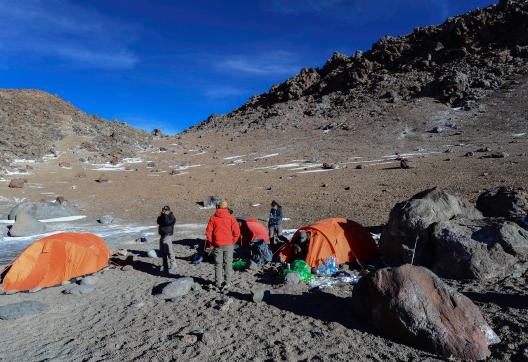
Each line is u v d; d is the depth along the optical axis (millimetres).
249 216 22906
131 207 30000
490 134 48000
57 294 9227
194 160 55875
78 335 6812
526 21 79188
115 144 63781
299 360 5301
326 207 22828
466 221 9195
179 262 11969
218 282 8812
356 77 90125
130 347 6125
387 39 102625
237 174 42438
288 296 7953
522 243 8094
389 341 5625
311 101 91562
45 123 66812
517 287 7180
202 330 6508
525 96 59281
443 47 87250
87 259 10719
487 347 5047
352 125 66125
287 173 40094
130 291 9133
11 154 50281
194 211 26953
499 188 11742
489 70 72250
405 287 5719
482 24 84625
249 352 5645
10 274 9750
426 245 9109
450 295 5480
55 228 21812
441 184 25234
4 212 27734
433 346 5223
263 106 103375
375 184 29141
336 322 6402
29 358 5996
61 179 43000
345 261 10258
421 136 53625
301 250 10750
